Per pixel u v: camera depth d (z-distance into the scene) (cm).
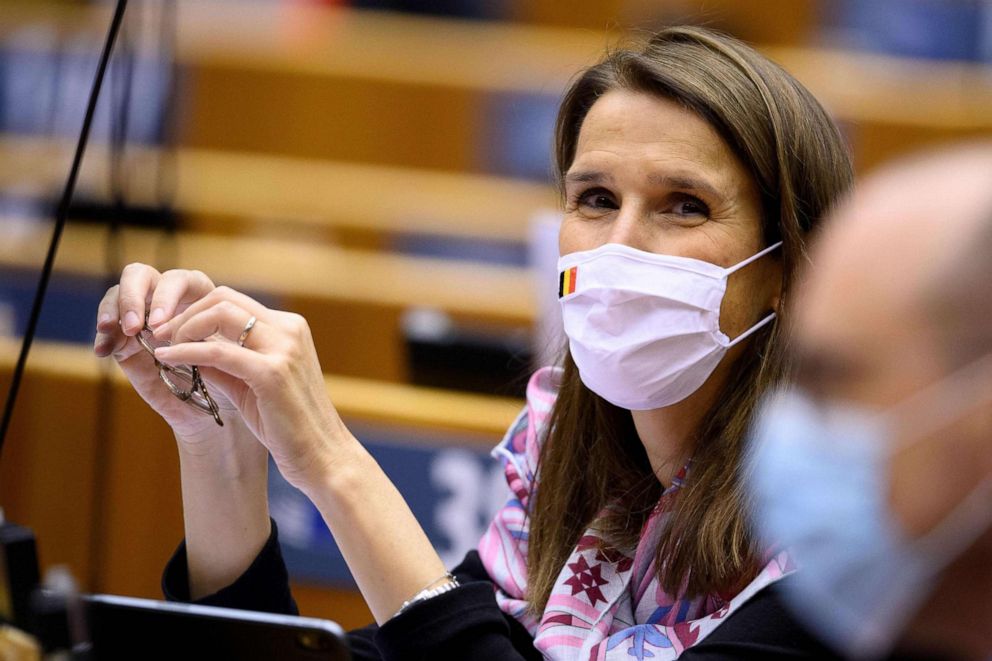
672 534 540
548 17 2056
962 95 1878
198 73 1942
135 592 1091
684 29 573
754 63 554
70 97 1811
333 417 525
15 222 1719
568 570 575
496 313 1483
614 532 582
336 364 1489
